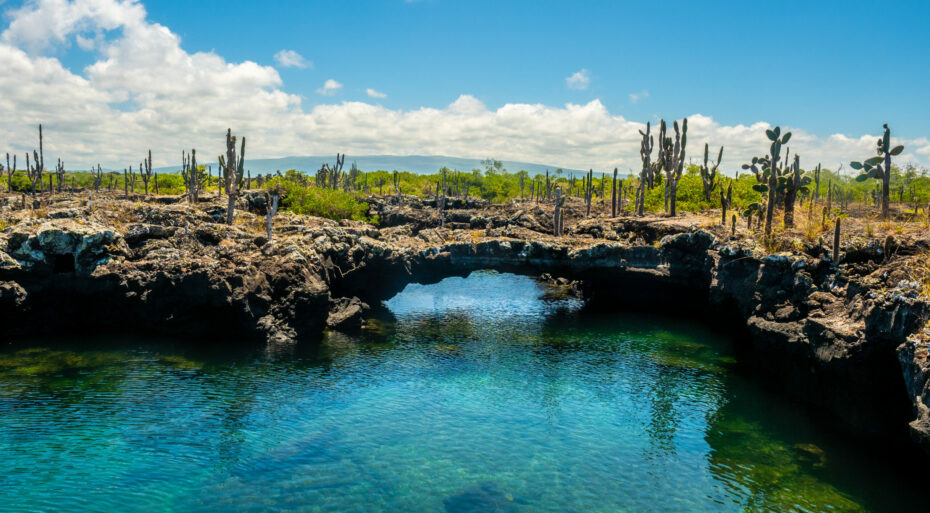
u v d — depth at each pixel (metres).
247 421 32.44
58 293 47.34
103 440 28.94
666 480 27.06
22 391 34.88
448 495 25.25
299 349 47.34
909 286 28.72
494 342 52.59
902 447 28.91
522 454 29.58
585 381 41.53
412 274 66.38
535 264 64.44
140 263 48.47
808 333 35.22
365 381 40.25
